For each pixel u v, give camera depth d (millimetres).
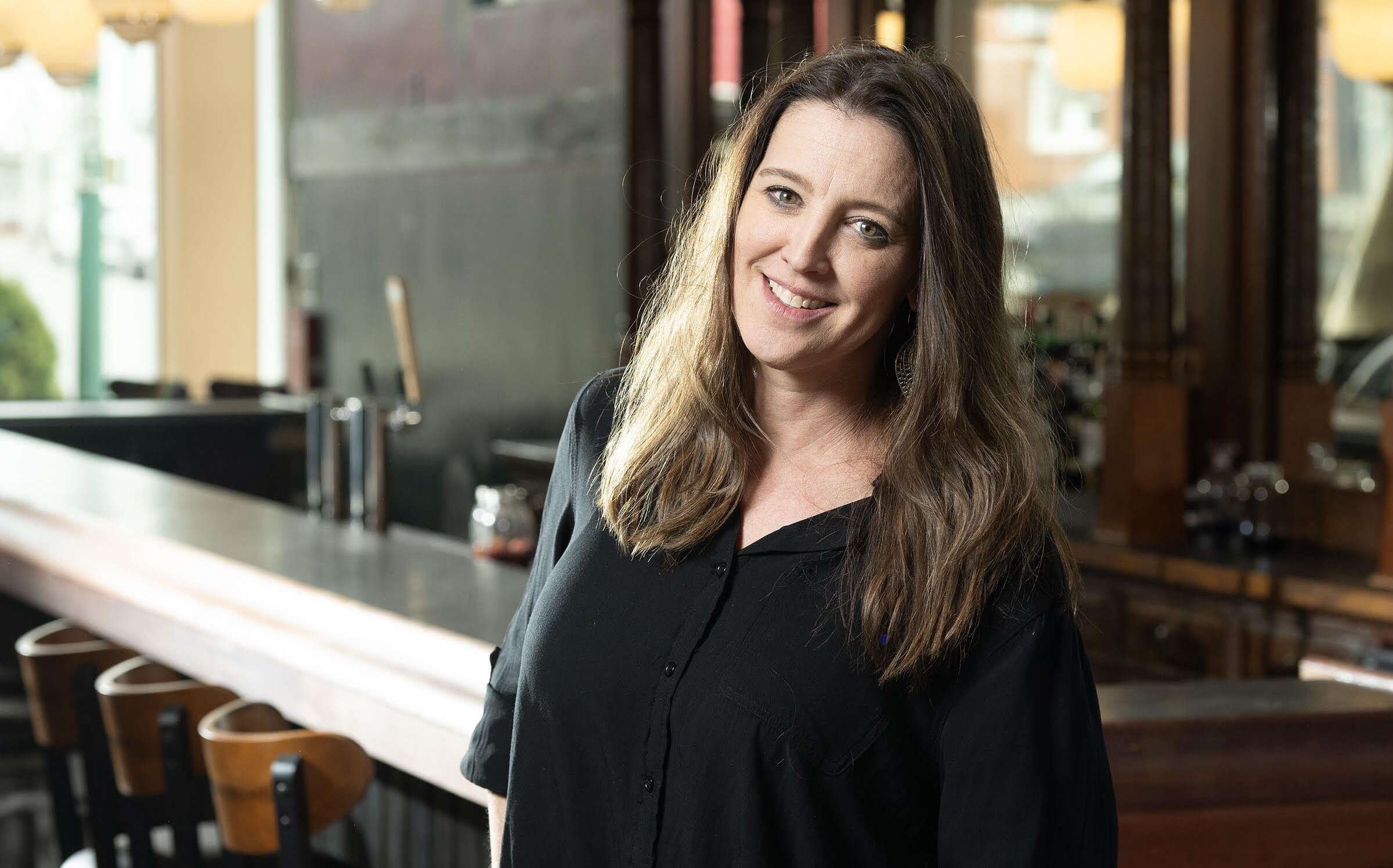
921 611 1151
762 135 1259
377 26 8453
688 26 6016
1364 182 3361
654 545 1247
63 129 9406
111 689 2301
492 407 7859
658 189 4691
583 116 7062
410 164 8250
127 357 9688
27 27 4391
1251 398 3582
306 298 9156
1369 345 3367
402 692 2090
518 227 7594
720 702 1192
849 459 1278
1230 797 1637
